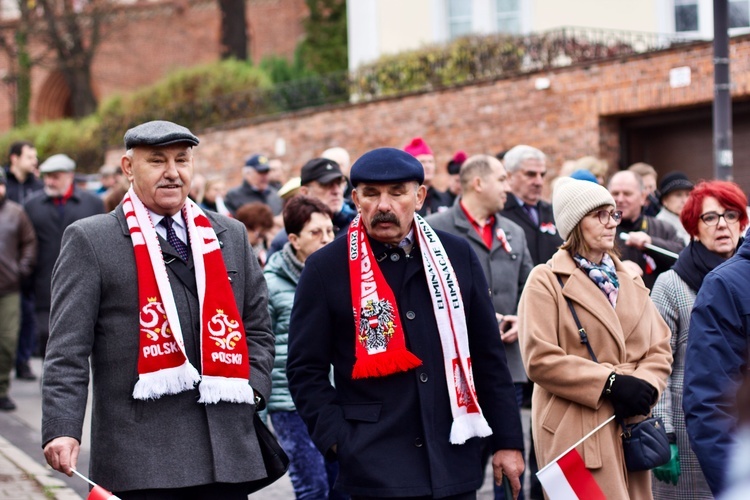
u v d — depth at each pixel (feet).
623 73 68.54
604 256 26.32
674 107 67.15
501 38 76.07
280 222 44.42
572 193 25.81
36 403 49.34
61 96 175.63
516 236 35.37
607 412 24.84
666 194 43.19
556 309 25.64
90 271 21.68
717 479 21.13
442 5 94.48
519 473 22.99
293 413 30.50
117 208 22.58
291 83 90.63
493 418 23.06
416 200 22.89
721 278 22.00
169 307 21.70
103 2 153.48
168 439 21.57
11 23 153.79
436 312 22.52
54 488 34.09
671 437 26.48
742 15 78.28
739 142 67.05
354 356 22.62
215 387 21.65
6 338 47.42
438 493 21.74
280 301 30.71
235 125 90.07
